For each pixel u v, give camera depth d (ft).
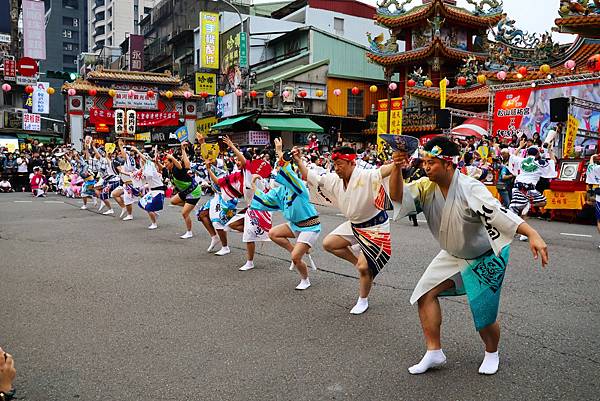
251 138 94.02
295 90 102.01
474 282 12.63
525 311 18.17
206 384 12.55
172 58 159.43
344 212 17.99
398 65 101.04
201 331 16.30
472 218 12.25
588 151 53.62
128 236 35.53
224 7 151.02
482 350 14.60
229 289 21.42
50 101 227.61
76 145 108.17
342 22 127.24
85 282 22.52
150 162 38.40
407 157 12.87
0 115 126.93
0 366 8.34
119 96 108.68
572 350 14.57
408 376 12.95
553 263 26.25
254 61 125.18
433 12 93.66
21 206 57.47
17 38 128.57
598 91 54.54
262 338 15.66
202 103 124.88
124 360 14.02
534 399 11.69
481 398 11.75
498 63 77.41
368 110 110.22
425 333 13.25
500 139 57.67
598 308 18.49
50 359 14.11
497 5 99.14
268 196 23.41
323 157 53.62
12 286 21.83
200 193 34.73
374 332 16.14
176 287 21.72
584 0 62.64
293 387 12.37
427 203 13.07
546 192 45.14
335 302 19.48
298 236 22.12
